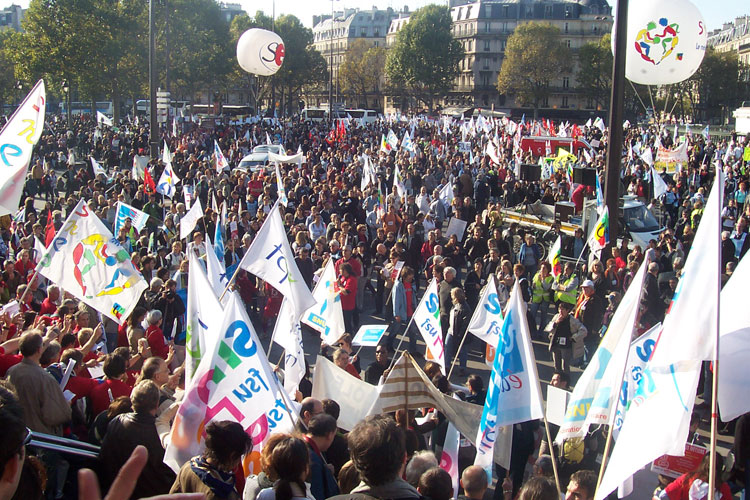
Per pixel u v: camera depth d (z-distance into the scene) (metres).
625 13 14.16
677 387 6.07
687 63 15.12
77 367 8.05
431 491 4.98
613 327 7.15
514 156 40.59
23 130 8.92
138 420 6.15
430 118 87.69
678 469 7.00
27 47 65.56
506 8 135.62
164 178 22.55
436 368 9.25
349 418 8.06
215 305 7.33
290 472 4.74
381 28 168.00
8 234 17.50
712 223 5.71
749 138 49.72
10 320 9.26
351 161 40.50
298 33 108.44
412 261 18.62
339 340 10.12
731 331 5.92
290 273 9.27
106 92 74.56
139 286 10.02
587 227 20.50
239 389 6.26
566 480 8.56
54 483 6.49
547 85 111.31
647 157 32.09
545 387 12.99
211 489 4.98
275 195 26.30
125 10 65.75
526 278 16.92
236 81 111.19
